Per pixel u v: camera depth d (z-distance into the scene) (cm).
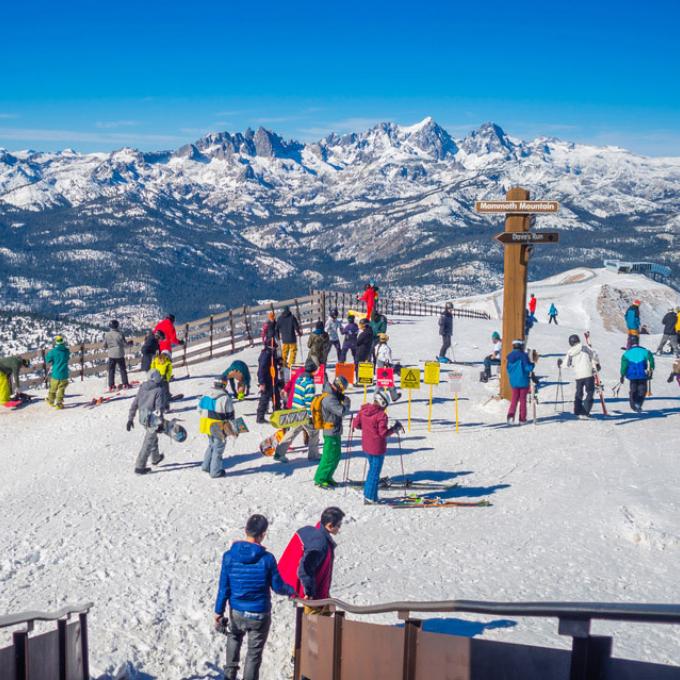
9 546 1035
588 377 1770
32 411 2097
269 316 1825
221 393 1362
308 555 663
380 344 1970
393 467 1409
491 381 2219
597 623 729
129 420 1412
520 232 1827
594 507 1139
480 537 1035
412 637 459
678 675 311
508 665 386
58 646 562
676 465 1352
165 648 738
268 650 736
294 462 1450
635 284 10950
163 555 990
